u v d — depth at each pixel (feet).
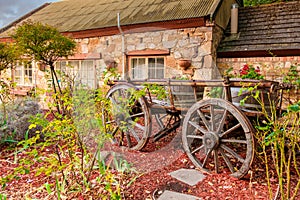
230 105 7.97
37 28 16.25
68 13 28.81
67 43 17.31
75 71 21.22
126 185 7.82
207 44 18.58
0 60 16.33
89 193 7.23
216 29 19.45
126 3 26.13
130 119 10.48
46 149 10.74
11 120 12.12
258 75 13.15
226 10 21.88
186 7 20.65
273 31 19.47
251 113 8.34
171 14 20.21
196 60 18.40
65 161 9.06
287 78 15.79
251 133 7.59
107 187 6.59
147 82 9.87
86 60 22.33
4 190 7.59
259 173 8.50
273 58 18.16
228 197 7.02
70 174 8.33
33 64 25.71
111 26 21.50
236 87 8.89
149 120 10.09
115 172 8.72
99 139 7.96
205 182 7.99
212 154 10.00
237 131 10.00
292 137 6.17
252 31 20.42
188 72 16.84
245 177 8.25
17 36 16.20
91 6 28.78
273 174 8.38
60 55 17.65
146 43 20.72
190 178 8.25
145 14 21.81
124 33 21.43
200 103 8.68
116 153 9.81
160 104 10.25
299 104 5.49
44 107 15.55
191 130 9.72
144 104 10.02
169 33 19.83
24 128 12.15
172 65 19.65
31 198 7.07
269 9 21.93
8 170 9.02
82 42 23.75
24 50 16.11
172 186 7.76
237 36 20.51
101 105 8.27
